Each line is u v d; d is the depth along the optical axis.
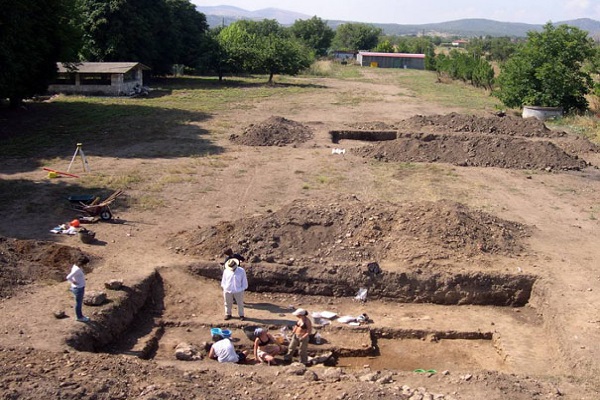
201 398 8.67
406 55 103.06
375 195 21.28
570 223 18.91
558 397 9.38
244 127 33.47
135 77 48.44
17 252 13.73
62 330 10.80
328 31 129.62
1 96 30.28
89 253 14.72
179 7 64.69
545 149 27.25
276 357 11.34
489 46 146.38
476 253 15.21
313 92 53.06
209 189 21.30
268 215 15.92
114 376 9.09
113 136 29.66
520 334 12.69
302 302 13.98
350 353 11.91
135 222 17.53
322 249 14.96
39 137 28.75
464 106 46.44
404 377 10.18
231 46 60.56
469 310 13.91
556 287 13.77
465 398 9.17
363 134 32.44
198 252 15.09
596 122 37.22
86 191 20.12
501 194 22.11
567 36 39.19
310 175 23.80
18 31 29.42
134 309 12.60
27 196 19.30
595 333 11.80
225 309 12.79
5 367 8.94
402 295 14.19
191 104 42.16
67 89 44.91
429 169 25.48
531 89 40.38
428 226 15.71
